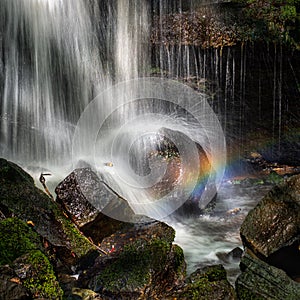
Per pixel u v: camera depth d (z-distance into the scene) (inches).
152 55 389.7
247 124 419.5
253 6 362.3
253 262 206.7
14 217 197.2
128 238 220.2
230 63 382.9
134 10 377.4
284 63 375.9
